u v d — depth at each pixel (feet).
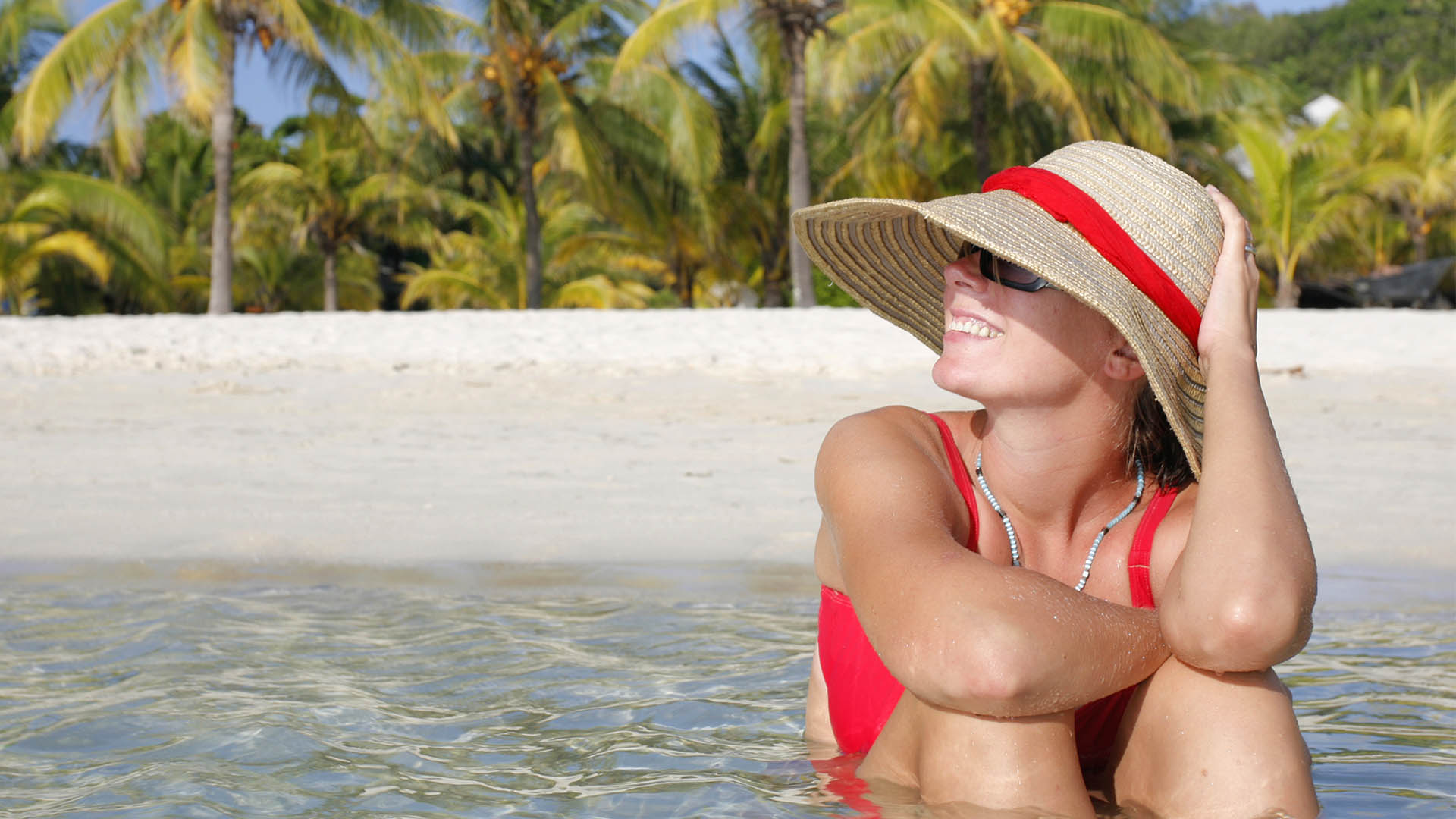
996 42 67.87
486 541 13.69
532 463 19.24
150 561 12.55
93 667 8.16
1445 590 11.30
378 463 19.19
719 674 7.98
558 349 34.55
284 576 11.84
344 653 8.59
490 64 82.28
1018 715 4.89
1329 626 9.84
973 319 5.42
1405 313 42.04
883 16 68.44
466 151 114.01
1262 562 4.82
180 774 5.90
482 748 6.38
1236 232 5.62
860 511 5.32
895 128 77.46
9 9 75.25
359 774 5.94
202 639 9.00
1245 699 4.98
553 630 9.41
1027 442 5.52
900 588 4.99
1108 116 77.15
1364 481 17.56
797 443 21.22
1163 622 5.03
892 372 30.63
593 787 5.71
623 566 12.46
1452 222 95.40
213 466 18.75
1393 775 5.96
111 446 20.59
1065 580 5.75
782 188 90.22
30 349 34.01
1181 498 5.68
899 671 4.96
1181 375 5.52
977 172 73.67
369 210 100.94
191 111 64.18
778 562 12.66
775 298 93.04
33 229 78.59
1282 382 29.07
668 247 92.58
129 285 87.10
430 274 100.99
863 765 5.58
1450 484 17.25
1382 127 93.09
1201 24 92.02
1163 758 5.04
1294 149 86.84
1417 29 189.78
